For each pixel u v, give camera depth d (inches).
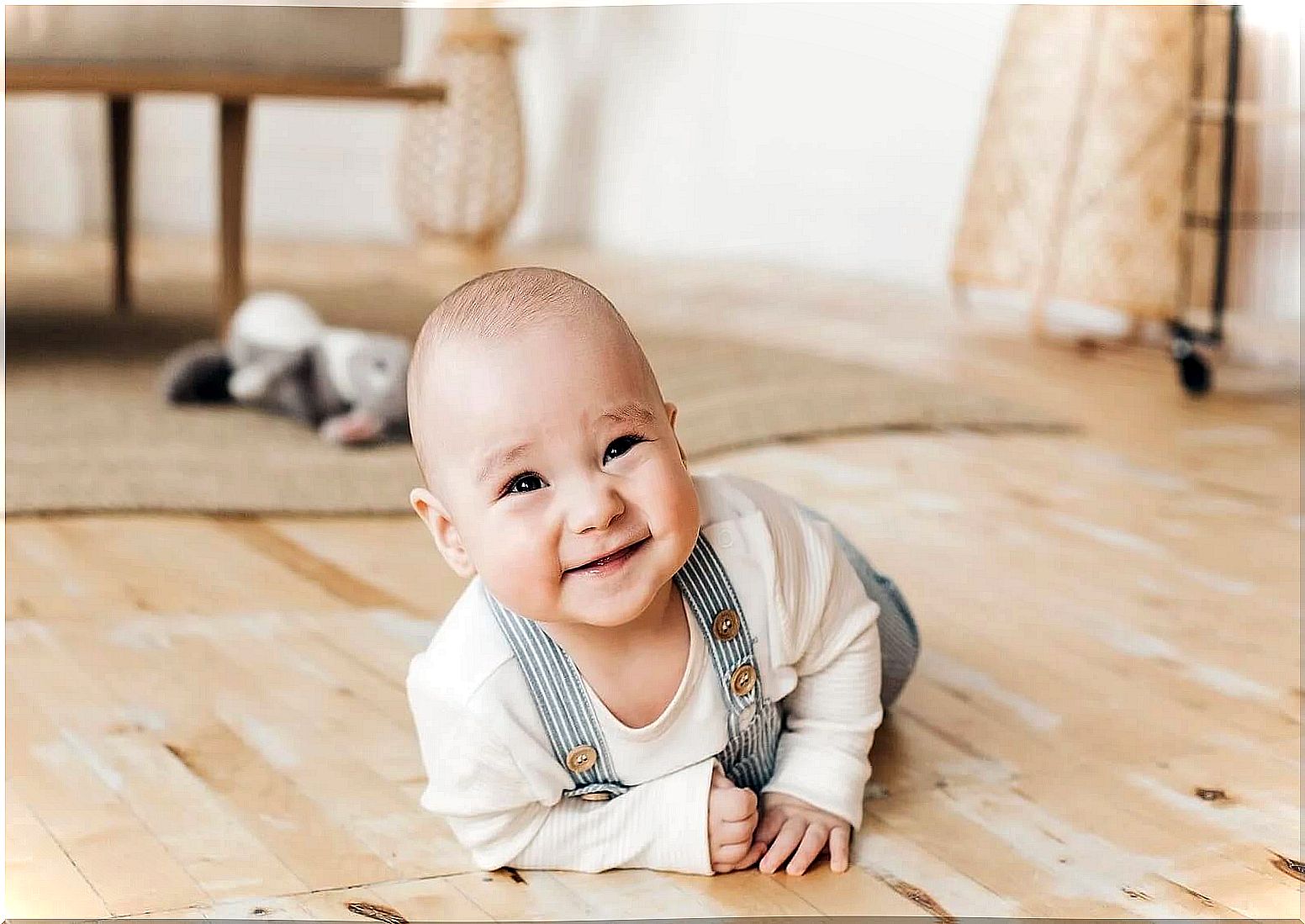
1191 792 37.3
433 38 159.8
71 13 80.0
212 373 77.9
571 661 31.5
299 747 39.6
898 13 130.4
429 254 146.6
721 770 33.2
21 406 76.3
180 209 156.9
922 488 67.4
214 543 58.0
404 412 72.3
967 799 36.7
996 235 105.3
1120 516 63.5
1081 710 42.6
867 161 135.9
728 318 113.1
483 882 32.8
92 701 42.4
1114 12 97.3
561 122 166.9
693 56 153.4
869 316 115.6
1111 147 98.0
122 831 34.7
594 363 29.2
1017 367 96.7
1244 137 97.3
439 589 53.0
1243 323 94.1
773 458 72.5
